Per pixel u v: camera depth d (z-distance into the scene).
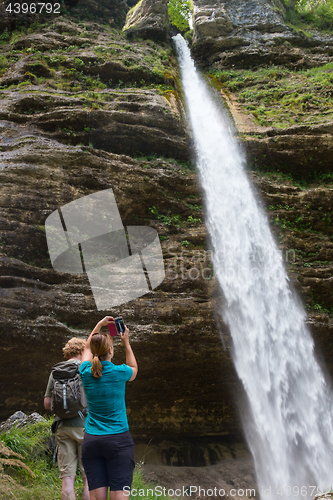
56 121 11.47
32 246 8.96
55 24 16.36
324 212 12.30
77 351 4.36
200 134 13.88
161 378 9.59
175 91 14.93
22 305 7.91
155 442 9.99
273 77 18.27
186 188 11.78
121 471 2.96
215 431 10.34
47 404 4.19
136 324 8.95
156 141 12.45
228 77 18.88
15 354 7.84
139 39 18.38
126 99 13.15
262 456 9.80
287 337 10.53
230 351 9.73
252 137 13.59
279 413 9.97
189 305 9.63
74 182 10.03
